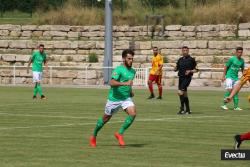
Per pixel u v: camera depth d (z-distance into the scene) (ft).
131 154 127.75
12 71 392.47
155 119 191.31
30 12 501.56
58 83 385.50
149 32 434.71
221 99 275.18
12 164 116.47
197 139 148.87
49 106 234.99
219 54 398.42
